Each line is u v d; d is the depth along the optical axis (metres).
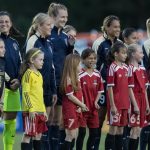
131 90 24.84
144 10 82.25
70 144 23.92
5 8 75.31
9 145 24.17
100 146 29.22
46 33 23.95
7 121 24.14
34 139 23.41
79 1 80.62
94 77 24.64
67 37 25.22
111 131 24.69
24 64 23.25
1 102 23.00
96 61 24.91
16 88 23.38
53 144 24.92
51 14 25.17
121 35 26.95
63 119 24.16
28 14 75.81
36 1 76.94
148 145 26.11
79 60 23.86
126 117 24.70
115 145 24.81
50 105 24.31
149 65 25.77
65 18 25.05
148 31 25.89
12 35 24.00
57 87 24.91
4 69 23.17
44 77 24.02
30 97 22.98
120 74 24.52
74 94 23.91
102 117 25.48
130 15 82.44
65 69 23.88
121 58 24.58
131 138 25.11
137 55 25.12
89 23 81.12
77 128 24.12
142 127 25.50
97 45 25.50
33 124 22.94
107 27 25.34
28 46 23.91
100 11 81.62
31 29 24.30
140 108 25.12
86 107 23.98
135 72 25.06
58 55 24.97
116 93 24.50
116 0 82.69
